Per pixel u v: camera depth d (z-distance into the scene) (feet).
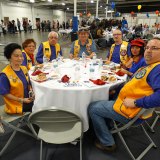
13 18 58.44
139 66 7.02
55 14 84.99
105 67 8.11
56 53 10.73
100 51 24.63
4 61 17.03
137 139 6.77
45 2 64.44
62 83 5.86
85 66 8.31
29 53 9.15
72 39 26.86
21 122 6.36
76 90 5.32
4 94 5.59
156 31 30.83
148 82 4.66
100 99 5.82
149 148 6.13
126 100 4.89
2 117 5.63
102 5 70.13
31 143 6.41
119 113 5.21
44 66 8.20
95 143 6.31
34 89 5.92
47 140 4.58
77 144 6.39
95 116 5.69
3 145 6.28
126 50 9.84
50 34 10.24
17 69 6.07
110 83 5.98
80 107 5.51
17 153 5.96
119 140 6.68
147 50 4.66
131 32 30.55
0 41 31.60
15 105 5.85
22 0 59.31
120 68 8.01
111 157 5.85
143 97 4.52
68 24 59.47
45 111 3.90
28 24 56.95
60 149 6.16
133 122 5.04
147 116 5.15
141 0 55.93
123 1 57.82
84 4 71.56
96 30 26.12
